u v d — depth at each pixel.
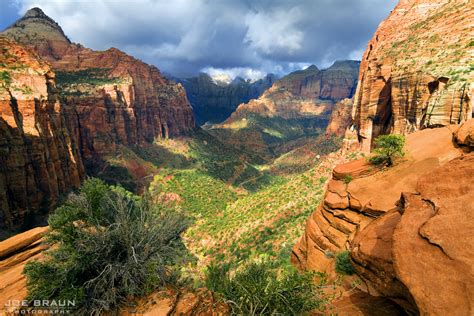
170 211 11.42
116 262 9.01
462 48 31.47
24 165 48.91
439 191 6.80
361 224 12.26
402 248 5.76
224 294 7.93
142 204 11.20
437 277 4.89
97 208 10.50
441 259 5.07
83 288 8.30
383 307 7.85
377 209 11.69
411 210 6.78
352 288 9.08
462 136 12.45
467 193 6.12
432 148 13.44
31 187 50.19
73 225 9.76
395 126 38.84
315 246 14.74
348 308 8.18
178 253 10.55
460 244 5.04
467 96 25.94
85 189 10.77
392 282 7.29
